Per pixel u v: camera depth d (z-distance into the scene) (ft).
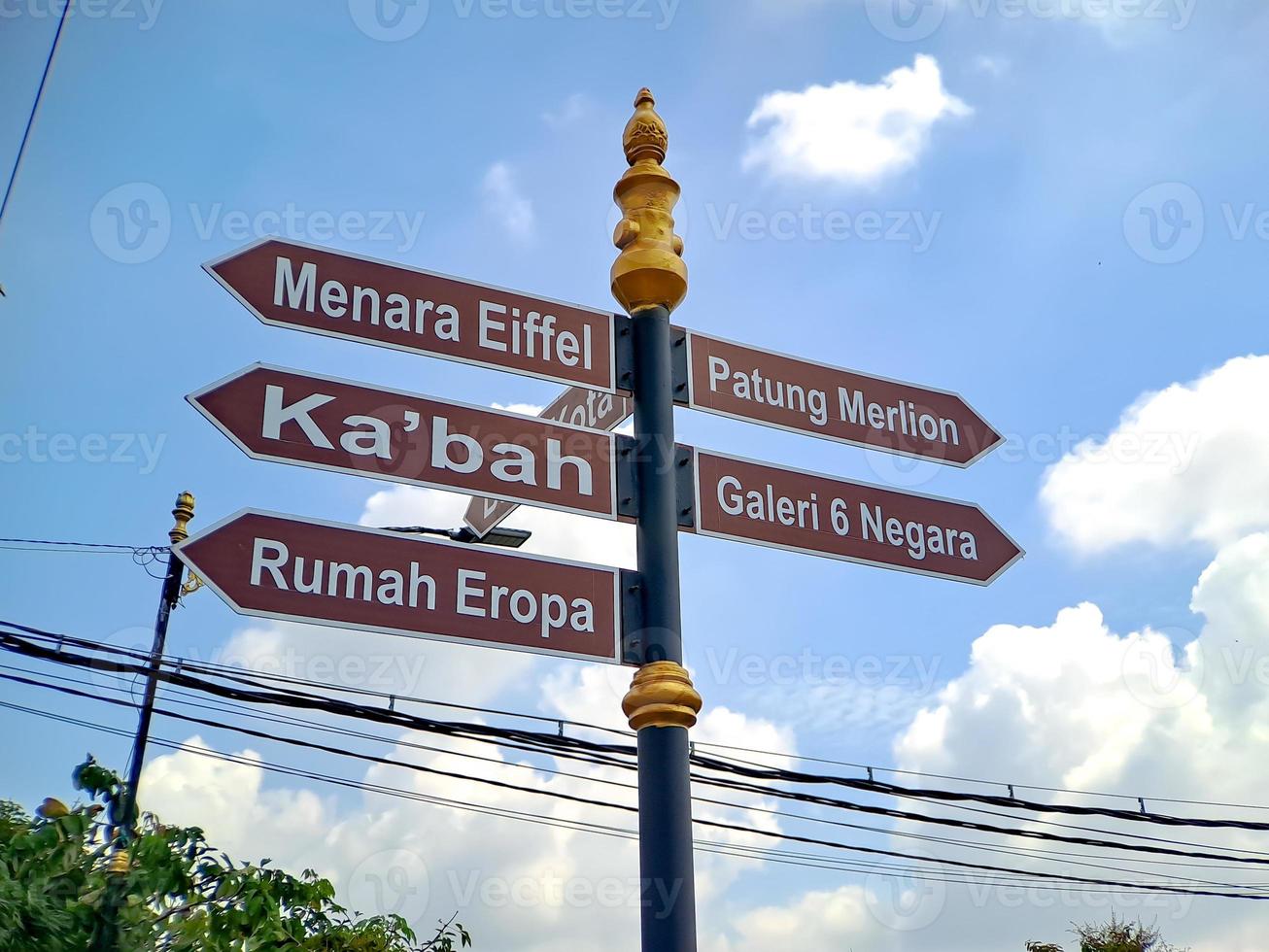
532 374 17.65
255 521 15.23
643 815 15.46
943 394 21.01
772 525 18.17
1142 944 60.49
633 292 18.70
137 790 28.91
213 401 15.56
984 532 19.92
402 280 17.51
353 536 15.61
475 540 20.17
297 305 16.71
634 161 19.79
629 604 16.67
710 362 18.94
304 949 24.91
